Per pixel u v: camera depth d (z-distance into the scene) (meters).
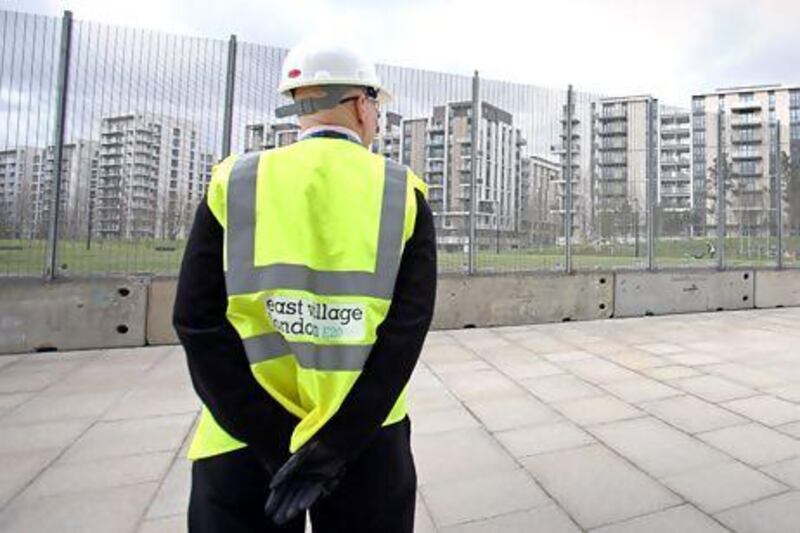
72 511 2.69
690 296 10.29
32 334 6.44
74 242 6.82
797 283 11.38
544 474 3.14
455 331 8.23
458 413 4.31
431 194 8.73
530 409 4.41
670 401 4.59
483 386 5.12
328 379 1.08
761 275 11.00
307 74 1.30
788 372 5.61
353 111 1.33
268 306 1.09
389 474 1.24
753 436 3.74
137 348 6.77
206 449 1.26
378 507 1.22
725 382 5.20
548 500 2.82
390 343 1.11
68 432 3.84
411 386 5.12
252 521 1.21
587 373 5.61
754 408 4.38
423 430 3.92
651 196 10.21
